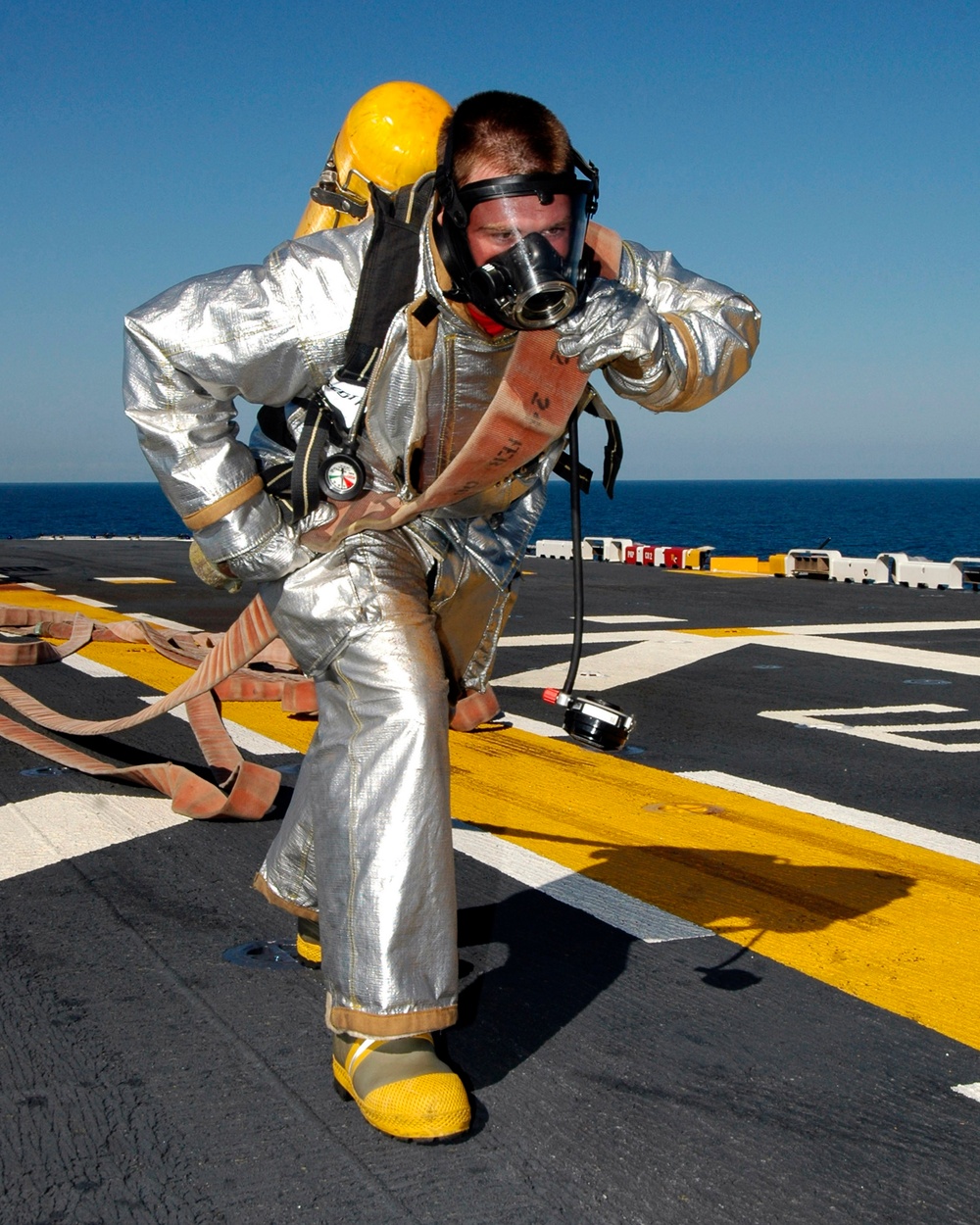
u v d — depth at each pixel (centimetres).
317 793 257
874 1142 247
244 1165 234
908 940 361
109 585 1471
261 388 250
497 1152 240
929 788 549
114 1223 215
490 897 394
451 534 269
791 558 1772
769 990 323
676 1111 258
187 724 662
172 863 423
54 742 559
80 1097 260
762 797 530
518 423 245
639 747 628
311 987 319
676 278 273
